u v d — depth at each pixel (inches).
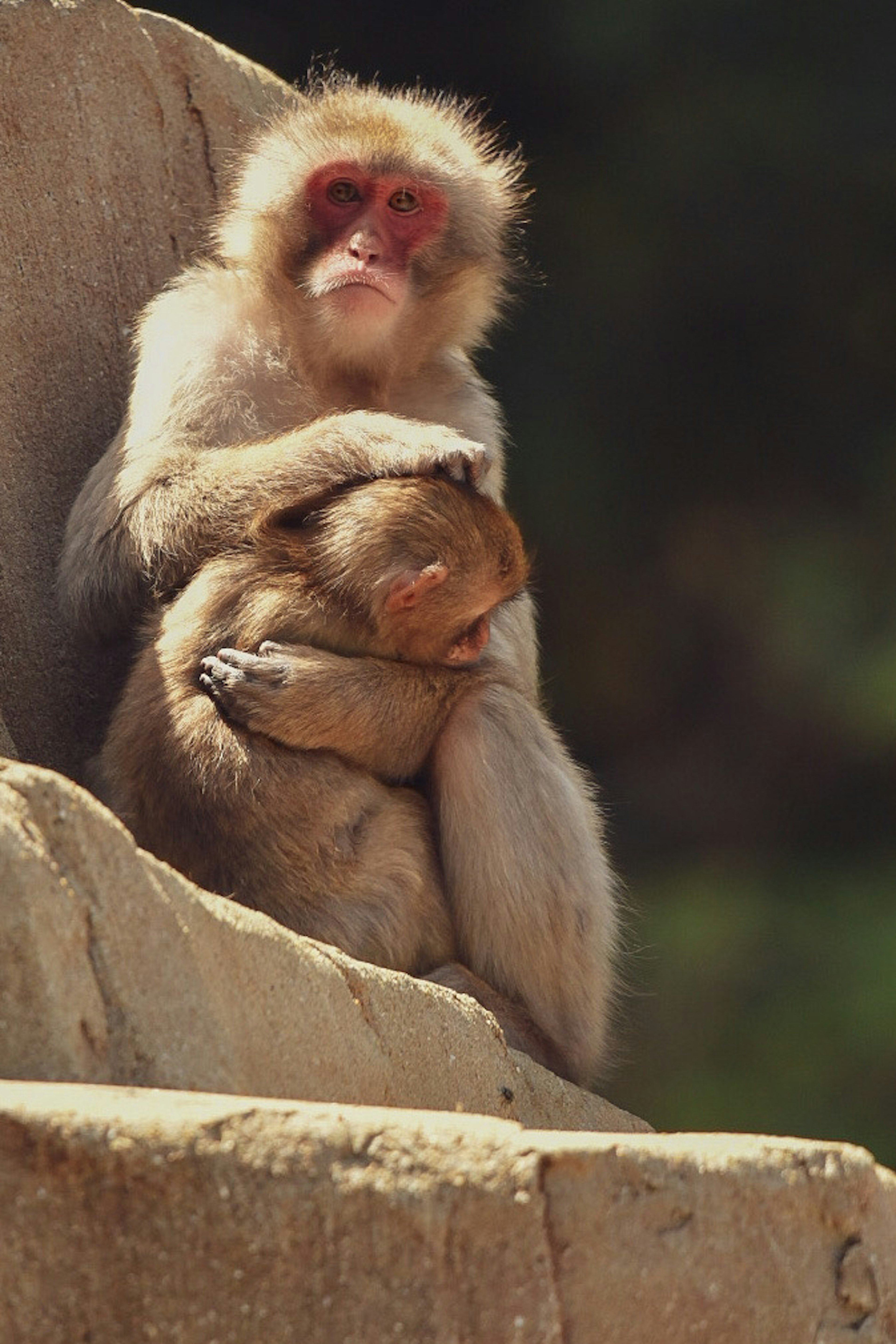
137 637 404.2
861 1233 252.1
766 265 1023.6
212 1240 224.5
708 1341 242.8
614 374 1038.4
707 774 1063.0
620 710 1085.1
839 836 1038.4
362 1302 228.4
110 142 471.5
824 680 1024.9
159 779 370.6
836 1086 858.8
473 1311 232.1
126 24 480.4
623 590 1066.1
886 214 1010.1
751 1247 246.1
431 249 459.2
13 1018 242.5
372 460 391.9
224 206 479.2
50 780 255.6
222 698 366.9
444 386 473.1
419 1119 237.5
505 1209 233.9
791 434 1061.1
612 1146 241.8
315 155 452.1
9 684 418.6
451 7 989.8
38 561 431.5
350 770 380.2
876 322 1045.2
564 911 407.8
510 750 405.1
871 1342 249.6
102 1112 224.7
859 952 906.7
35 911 243.4
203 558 393.1
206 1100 234.4
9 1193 220.2
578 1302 236.5
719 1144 249.9
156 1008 259.6
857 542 1043.9
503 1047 346.6
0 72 445.7
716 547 1063.0
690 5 967.0
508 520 393.4
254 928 285.6
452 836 403.2
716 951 920.3
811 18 973.2
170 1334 223.3
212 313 441.1
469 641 392.8
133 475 407.8
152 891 265.0
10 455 430.3
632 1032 896.3
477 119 508.1
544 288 1019.3
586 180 1013.8
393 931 383.9
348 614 380.8
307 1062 287.0
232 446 423.2
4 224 439.5
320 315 442.6
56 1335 221.1
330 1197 227.9
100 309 462.9
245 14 968.3
